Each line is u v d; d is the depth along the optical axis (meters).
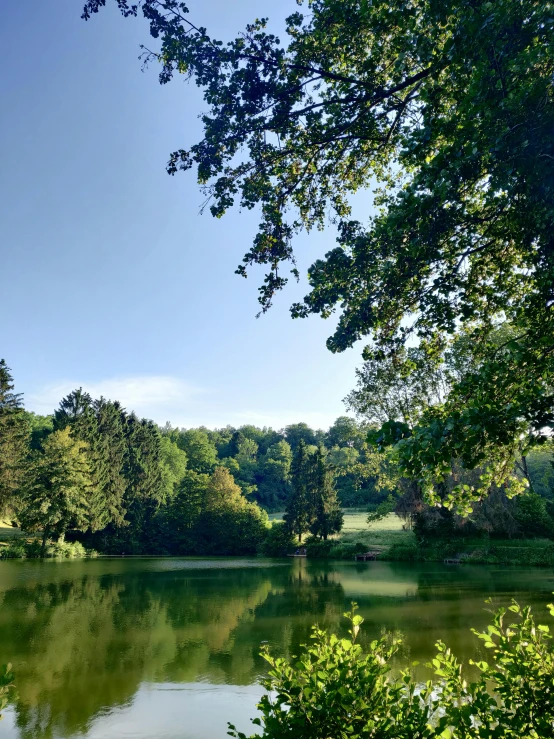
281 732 2.77
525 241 4.79
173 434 111.56
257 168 6.96
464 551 36.41
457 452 3.74
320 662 3.20
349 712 2.83
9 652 11.94
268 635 13.47
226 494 57.72
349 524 60.66
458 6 4.37
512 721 2.83
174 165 6.66
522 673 3.13
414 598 19.23
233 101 6.30
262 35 6.20
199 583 25.28
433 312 5.86
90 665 10.90
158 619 15.75
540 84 3.82
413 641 12.02
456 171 4.48
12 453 47.00
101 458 55.69
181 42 6.02
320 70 6.29
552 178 3.92
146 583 25.23
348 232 7.03
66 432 49.47
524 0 3.97
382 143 7.15
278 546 50.47
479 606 17.02
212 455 102.75
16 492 45.44
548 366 4.13
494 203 4.93
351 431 38.78
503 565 32.09
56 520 44.50
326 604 18.27
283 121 6.54
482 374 4.21
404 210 5.32
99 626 14.74
